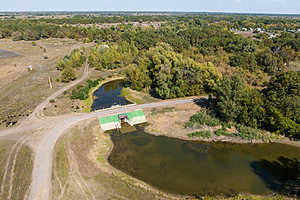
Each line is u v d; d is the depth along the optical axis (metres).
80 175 47.34
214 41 157.62
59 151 54.88
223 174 49.19
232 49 150.50
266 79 106.81
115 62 139.50
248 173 49.50
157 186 45.69
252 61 118.88
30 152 54.09
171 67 91.06
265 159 54.16
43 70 129.75
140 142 60.97
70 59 138.25
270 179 47.69
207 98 87.00
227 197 43.03
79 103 84.31
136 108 79.25
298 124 59.28
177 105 81.44
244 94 68.25
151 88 100.62
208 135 62.88
